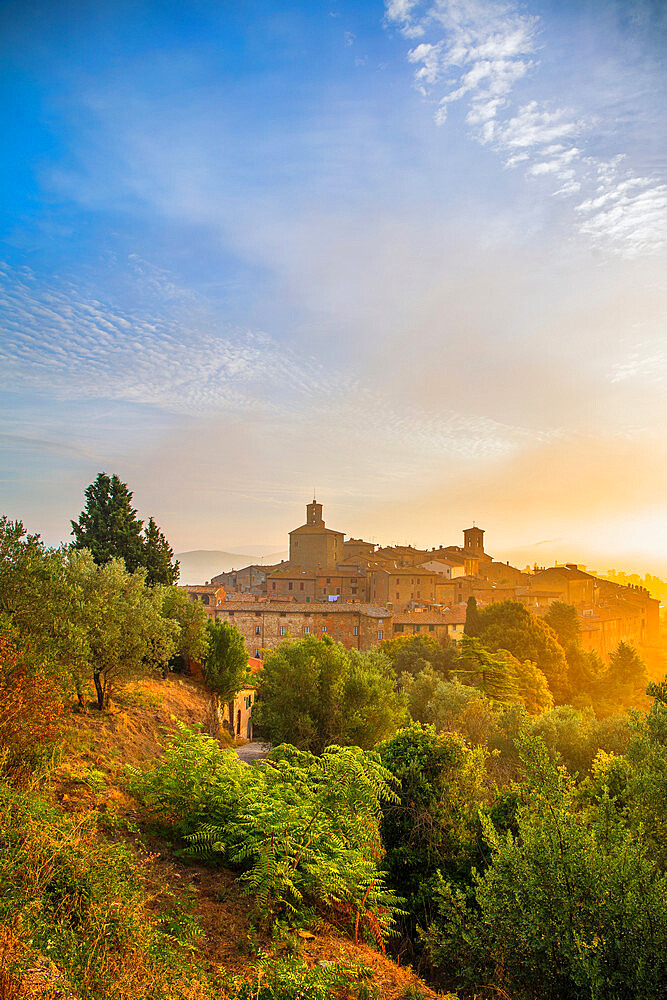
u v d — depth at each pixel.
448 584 115.94
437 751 16.11
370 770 12.04
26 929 5.34
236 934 7.70
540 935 8.38
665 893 8.20
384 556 135.62
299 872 9.05
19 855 6.34
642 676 65.62
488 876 9.46
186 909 7.82
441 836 14.55
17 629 10.73
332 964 7.53
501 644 63.19
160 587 19.86
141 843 9.20
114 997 5.12
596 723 30.73
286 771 12.10
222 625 30.33
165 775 10.67
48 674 10.17
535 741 10.18
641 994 7.52
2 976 4.74
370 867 10.27
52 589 13.17
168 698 22.42
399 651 65.00
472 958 9.55
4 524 12.82
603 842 9.77
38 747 9.23
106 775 11.00
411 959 11.53
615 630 115.94
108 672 16.69
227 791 10.27
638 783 11.25
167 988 5.63
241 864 9.75
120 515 39.25
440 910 10.49
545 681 54.94
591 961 7.88
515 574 142.50
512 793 15.27
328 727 29.67
